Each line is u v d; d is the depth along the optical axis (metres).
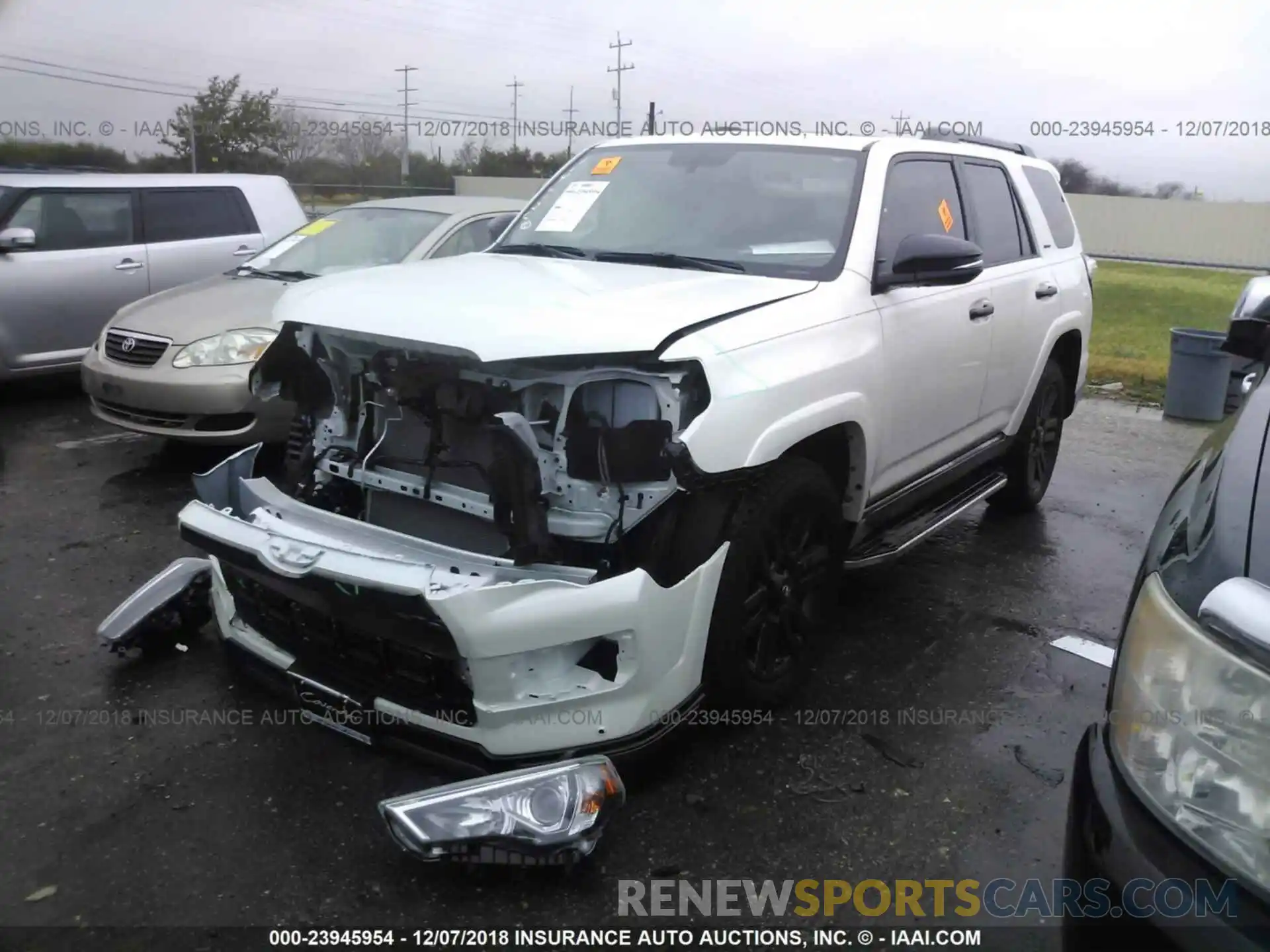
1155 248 33.62
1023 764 3.38
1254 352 3.66
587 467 2.96
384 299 3.20
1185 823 1.77
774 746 3.41
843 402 3.42
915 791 3.21
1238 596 1.77
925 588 4.86
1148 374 11.19
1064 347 5.78
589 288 3.31
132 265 8.09
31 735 3.34
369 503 3.47
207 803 3.02
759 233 3.93
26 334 7.68
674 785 3.18
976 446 4.93
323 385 3.56
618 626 2.81
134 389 5.96
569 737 2.84
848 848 2.93
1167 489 6.80
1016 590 4.89
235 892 2.67
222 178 8.80
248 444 6.00
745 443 2.96
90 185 8.02
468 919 2.62
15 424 7.39
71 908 2.60
